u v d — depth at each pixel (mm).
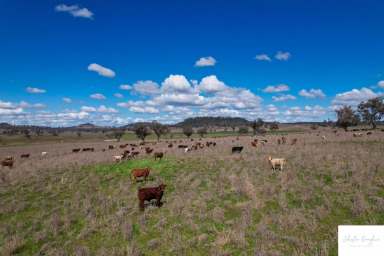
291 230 10703
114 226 12188
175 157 33219
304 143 44094
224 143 53156
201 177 20797
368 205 12219
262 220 11625
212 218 12422
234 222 11711
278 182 17312
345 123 82188
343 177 17500
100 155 41781
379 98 89875
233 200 14758
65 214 14289
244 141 57406
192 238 10578
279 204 13344
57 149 71125
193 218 12625
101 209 14609
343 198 13492
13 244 10938
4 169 31562
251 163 25047
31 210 15641
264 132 108625
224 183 18203
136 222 12695
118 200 16109
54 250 10500
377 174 17375
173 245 10164
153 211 14023
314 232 10445
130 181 21531
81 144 96500
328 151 29516
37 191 19734
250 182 17453
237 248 9758
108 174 25109
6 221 14000
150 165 28219
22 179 24031
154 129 94000
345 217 11578
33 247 11062
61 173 26859
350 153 26969
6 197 18547
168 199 15797
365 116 92250
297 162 23734
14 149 81438
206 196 15438
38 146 92375
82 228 12539
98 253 10047
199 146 47031
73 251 10445
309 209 12508
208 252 9695
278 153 31188
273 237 10141
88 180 22703
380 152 26656
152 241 10469
